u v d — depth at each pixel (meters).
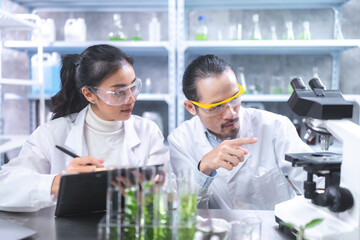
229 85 1.44
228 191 1.77
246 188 1.76
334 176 1.09
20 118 3.38
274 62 3.35
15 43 2.89
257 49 3.21
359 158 0.96
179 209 0.96
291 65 3.34
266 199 1.78
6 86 3.20
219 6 3.28
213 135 1.82
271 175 1.75
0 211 1.29
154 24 3.05
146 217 0.95
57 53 3.12
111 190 0.93
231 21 3.32
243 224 0.92
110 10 3.40
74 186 1.11
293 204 1.13
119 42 2.88
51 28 3.11
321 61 3.32
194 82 1.49
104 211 1.26
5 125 3.27
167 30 3.40
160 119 3.27
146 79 3.46
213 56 1.54
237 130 1.55
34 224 1.14
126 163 1.58
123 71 1.37
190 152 1.82
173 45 2.85
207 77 1.45
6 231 1.05
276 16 3.29
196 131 1.83
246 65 3.36
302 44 2.76
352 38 3.26
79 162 1.21
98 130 1.61
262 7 3.27
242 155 1.35
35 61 3.05
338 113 1.04
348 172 1.00
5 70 3.21
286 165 1.76
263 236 1.06
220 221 1.01
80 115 1.62
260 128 1.81
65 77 1.61
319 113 1.04
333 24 3.27
